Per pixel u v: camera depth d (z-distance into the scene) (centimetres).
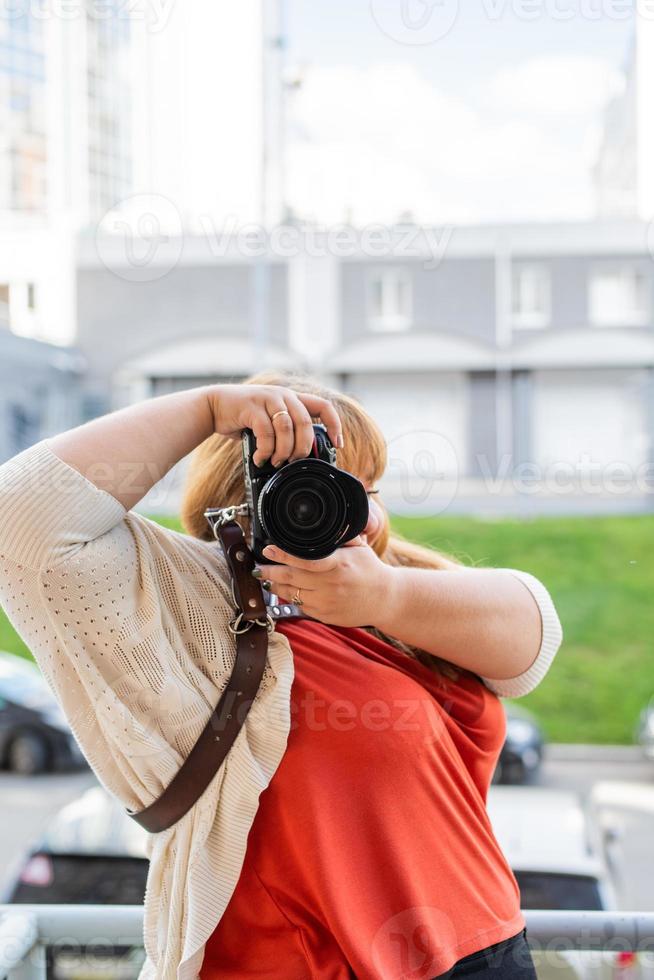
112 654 51
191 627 54
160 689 51
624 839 354
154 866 56
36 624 51
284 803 53
